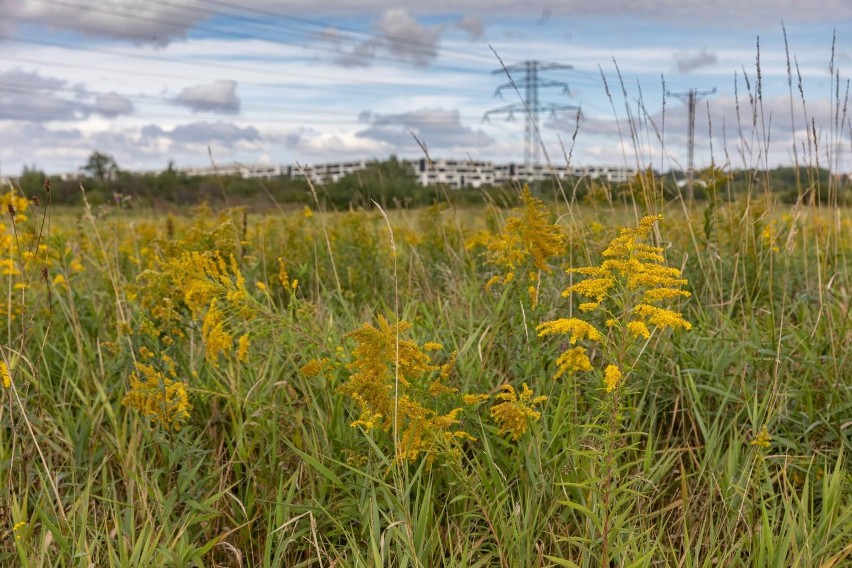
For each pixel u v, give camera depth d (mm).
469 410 2959
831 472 3105
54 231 4891
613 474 2283
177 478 3113
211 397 3545
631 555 2504
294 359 3830
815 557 2479
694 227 5332
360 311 4824
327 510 2822
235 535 2934
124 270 6145
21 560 2412
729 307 4387
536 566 2463
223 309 3094
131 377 3102
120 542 2473
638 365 3627
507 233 3703
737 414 3221
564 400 3000
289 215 7879
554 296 4090
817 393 3506
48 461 3193
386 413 2674
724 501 2764
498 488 2729
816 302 4613
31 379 3438
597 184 5516
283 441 3299
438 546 2689
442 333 3947
